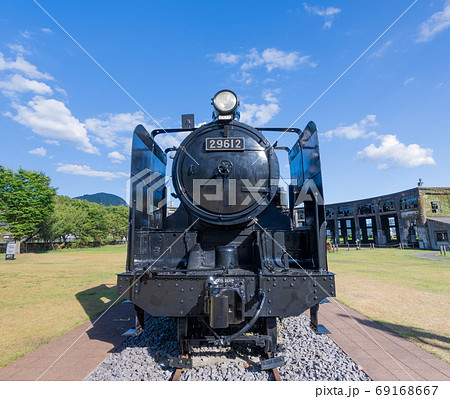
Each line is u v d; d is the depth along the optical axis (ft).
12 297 25.62
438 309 20.36
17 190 96.68
